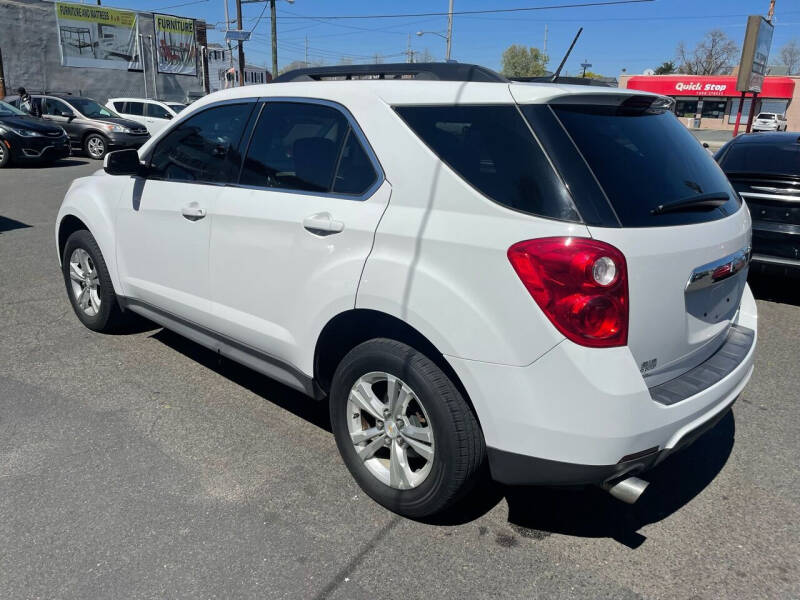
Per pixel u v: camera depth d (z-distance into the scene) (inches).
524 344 90.2
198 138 146.9
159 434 138.3
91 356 177.8
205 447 133.8
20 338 189.3
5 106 641.6
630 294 88.2
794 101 2094.0
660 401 93.5
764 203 227.0
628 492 92.0
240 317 134.6
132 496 116.3
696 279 98.2
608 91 99.9
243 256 130.3
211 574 98.0
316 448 134.7
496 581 98.2
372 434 113.6
